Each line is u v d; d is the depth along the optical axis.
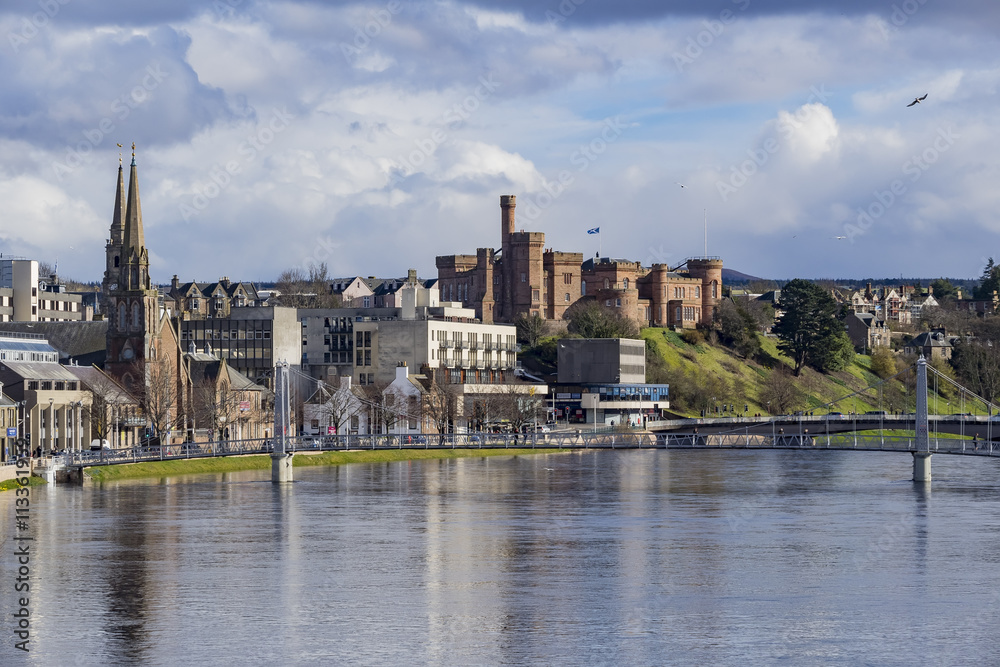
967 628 152.00
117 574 181.38
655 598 166.62
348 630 150.25
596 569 186.00
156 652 141.25
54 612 158.88
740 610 160.38
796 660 139.12
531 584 175.25
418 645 143.88
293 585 174.25
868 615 157.88
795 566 188.38
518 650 141.88
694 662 138.00
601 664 137.12
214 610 160.00
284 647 143.12
